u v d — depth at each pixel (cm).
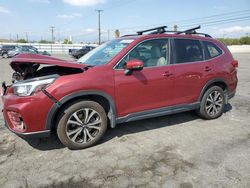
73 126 368
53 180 300
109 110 388
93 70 367
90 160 346
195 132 446
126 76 388
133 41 412
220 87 521
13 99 338
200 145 392
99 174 312
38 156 358
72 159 349
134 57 403
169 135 432
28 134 337
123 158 351
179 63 450
